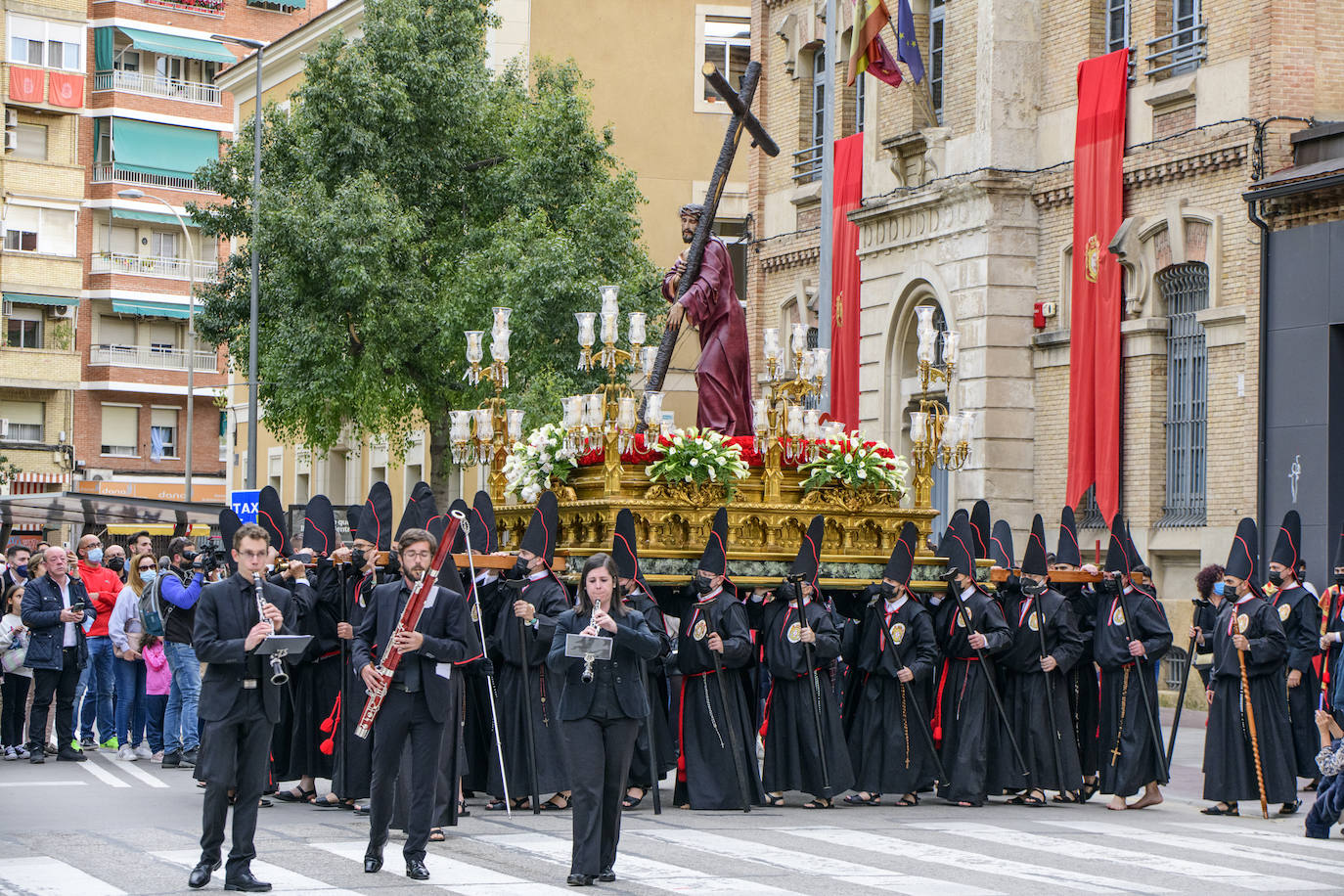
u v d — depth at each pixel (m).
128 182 67.19
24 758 20.14
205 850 10.75
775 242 36.94
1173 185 26.38
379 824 11.38
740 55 46.53
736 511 16.78
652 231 45.88
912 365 32.44
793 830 14.06
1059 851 13.05
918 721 16.28
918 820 15.13
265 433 60.41
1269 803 16.20
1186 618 26.02
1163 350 26.70
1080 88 27.97
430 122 35.50
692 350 44.06
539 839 13.26
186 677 18.81
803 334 17.78
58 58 65.62
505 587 15.52
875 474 17.44
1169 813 16.20
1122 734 16.41
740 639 15.38
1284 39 24.47
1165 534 26.22
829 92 26.75
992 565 17.27
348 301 33.78
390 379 34.91
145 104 67.44
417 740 11.34
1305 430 23.62
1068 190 28.47
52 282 65.25
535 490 17.28
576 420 16.58
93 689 21.58
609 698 11.13
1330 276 23.41
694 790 15.56
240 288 39.56
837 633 15.93
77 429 66.88
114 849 12.48
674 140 46.09
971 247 29.61
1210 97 25.72
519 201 35.62
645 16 45.94
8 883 10.91
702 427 18.19
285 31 72.31
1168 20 27.00
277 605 11.10
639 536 16.38
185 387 68.44
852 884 11.23
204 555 18.45
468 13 36.09
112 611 21.34
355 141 34.44
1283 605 16.70
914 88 31.95
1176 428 26.45
